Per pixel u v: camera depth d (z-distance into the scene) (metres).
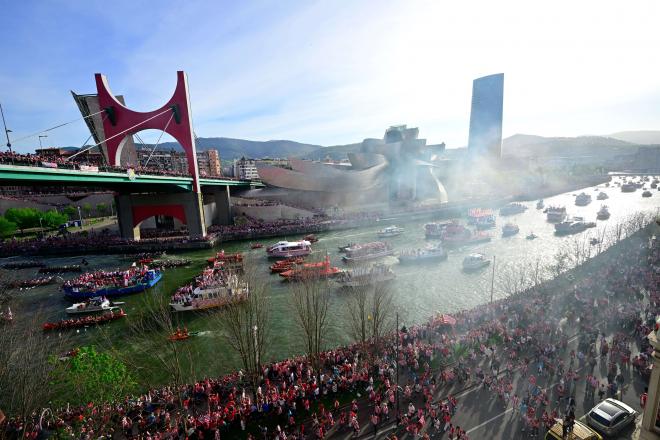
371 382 32.16
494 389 30.83
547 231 105.50
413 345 38.78
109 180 71.50
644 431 15.99
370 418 28.78
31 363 29.69
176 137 106.19
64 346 45.88
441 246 86.50
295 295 43.47
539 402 28.48
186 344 44.88
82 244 99.44
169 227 133.75
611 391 29.17
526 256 79.62
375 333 38.06
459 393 31.02
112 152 108.44
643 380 30.81
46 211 150.62
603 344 34.88
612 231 97.88
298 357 39.28
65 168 60.50
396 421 27.89
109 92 105.88
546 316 43.56
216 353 42.72
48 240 105.38
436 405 29.47
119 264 85.31
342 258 81.31
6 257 96.44
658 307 42.69
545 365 33.12
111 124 106.69
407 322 49.22
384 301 47.41
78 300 63.03
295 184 151.50
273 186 155.12
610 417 24.75
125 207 107.50
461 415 28.22
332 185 150.75
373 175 157.38
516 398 28.42
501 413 28.25
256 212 136.88
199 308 53.97
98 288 63.78
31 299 64.06
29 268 85.62
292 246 85.31
